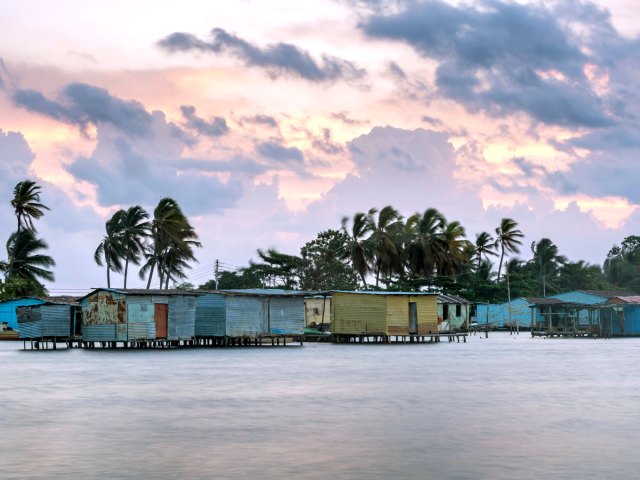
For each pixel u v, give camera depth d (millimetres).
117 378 42000
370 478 19344
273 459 21328
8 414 28953
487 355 63281
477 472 19938
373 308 84625
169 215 109188
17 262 103688
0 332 89250
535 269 167625
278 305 77188
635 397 33750
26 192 100125
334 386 38125
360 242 121062
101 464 20781
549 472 19938
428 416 28422
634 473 19844
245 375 43844
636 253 189375
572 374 44875
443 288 128625
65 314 70250
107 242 112750
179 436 24531
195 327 74562
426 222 127438
